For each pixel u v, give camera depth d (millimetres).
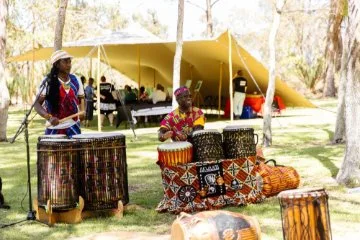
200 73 22375
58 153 5934
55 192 5953
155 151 12000
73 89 6438
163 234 5613
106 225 5965
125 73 28906
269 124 12219
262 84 20172
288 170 7309
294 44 43500
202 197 6480
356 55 7543
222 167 6605
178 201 6445
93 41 17875
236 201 6602
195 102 24281
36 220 6180
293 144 12492
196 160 6551
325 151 11070
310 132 14859
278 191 7059
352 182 7570
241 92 20047
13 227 5973
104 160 6164
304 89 41219
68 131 6445
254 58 17359
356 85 7555
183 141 6656
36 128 18766
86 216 6270
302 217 4031
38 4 25594
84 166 6121
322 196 4078
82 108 6633
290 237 4078
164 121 6805
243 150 6711
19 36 25859
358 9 7543
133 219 6195
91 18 29109
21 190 8016
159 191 7730
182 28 11586
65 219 6129
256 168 6855
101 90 18797
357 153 7590
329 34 24141
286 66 42156
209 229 4266
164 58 22109
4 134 14562
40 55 21484
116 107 18922
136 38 18312
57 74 6328
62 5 12789
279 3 11961
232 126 6887
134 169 9680
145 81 28641
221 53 18328
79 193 6133
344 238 5324
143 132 16469
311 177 8320
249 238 4293
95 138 6129
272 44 12039
